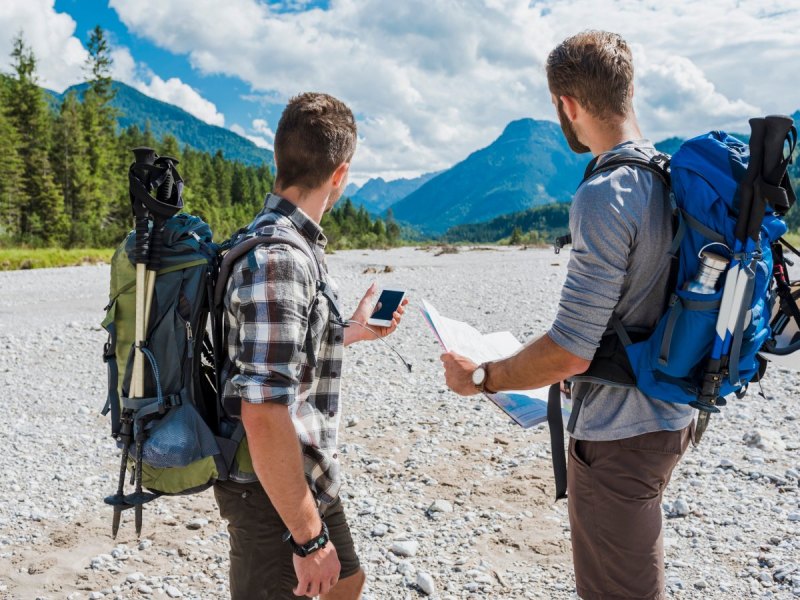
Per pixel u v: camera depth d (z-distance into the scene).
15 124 67.31
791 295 2.27
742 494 4.29
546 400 2.58
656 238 1.96
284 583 2.08
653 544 2.14
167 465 1.90
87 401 7.11
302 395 2.01
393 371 7.95
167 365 1.94
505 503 4.38
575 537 2.27
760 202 1.83
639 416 2.07
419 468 4.98
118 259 2.00
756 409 5.89
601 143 2.15
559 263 25.59
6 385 7.76
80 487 4.87
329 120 1.98
